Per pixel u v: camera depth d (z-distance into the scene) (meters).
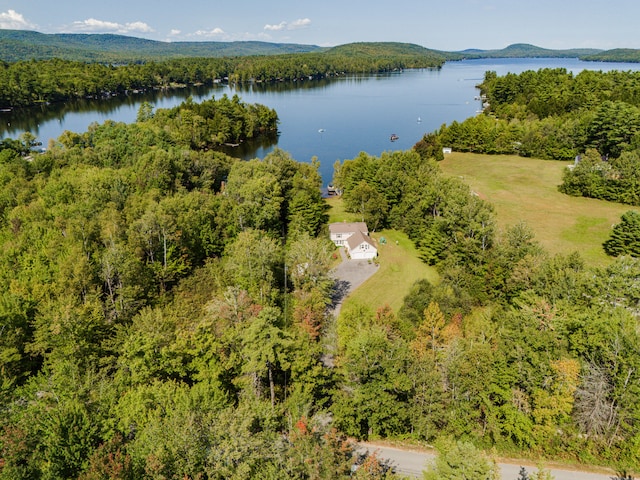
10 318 44.56
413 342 44.97
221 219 72.06
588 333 41.09
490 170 128.12
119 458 25.45
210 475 27.31
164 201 70.06
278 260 63.09
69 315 42.62
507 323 45.19
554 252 78.88
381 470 33.72
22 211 74.06
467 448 28.33
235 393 40.50
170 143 125.56
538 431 36.53
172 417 30.33
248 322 44.28
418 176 91.12
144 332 40.84
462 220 68.38
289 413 36.25
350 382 39.47
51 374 41.19
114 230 63.12
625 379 36.38
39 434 29.38
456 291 57.94
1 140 131.88
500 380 37.56
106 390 35.44
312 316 52.03
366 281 69.62
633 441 36.50
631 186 98.31
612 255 77.12
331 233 81.44
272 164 93.06
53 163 101.69
